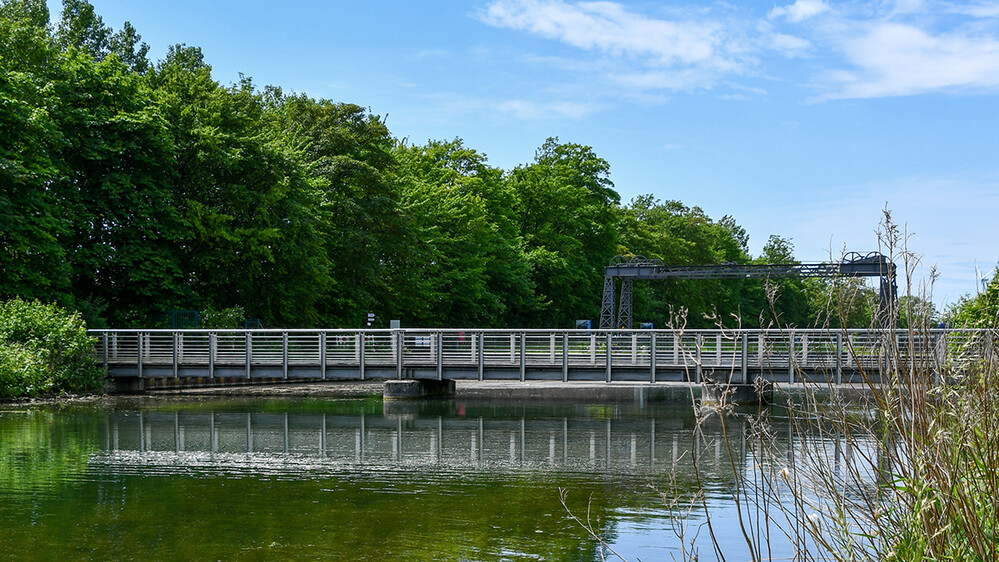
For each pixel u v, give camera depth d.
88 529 9.34
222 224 34.47
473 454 15.31
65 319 27.52
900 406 4.10
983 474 3.98
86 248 32.16
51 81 31.12
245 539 8.92
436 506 10.62
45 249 28.45
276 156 36.53
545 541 8.87
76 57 33.50
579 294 63.53
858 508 4.49
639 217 88.81
